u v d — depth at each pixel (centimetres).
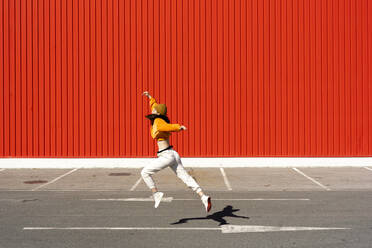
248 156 1698
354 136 1703
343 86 1702
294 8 1695
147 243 658
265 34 1698
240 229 744
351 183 1294
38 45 1703
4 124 1703
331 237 689
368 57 1702
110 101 1703
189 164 1688
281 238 684
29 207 945
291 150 1698
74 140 1705
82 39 1703
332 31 1698
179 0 1697
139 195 1104
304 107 1702
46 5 1700
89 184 1292
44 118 1705
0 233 721
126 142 1705
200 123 1698
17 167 1689
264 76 1698
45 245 649
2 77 1703
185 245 646
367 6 1698
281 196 1077
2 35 1698
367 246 638
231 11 1697
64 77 1703
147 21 1698
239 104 1698
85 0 1698
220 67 1698
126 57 1703
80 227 763
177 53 1700
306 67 1698
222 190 1176
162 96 1703
